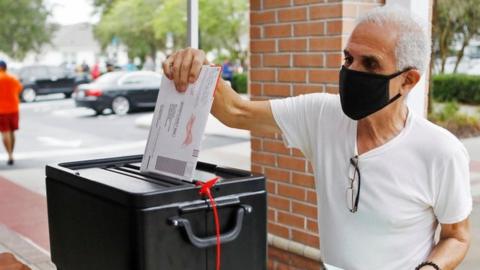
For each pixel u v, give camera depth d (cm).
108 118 1580
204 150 1005
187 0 341
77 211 131
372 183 152
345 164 158
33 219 575
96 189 122
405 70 142
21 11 2997
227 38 2419
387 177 151
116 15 2758
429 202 150
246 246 123
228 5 2295
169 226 112
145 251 110
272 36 331
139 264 110
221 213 119
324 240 165
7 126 882
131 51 2838
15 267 160
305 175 321
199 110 126
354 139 157
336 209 160
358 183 154
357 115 149
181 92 133
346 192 157
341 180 159
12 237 510
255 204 123
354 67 146
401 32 140
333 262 162
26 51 3080
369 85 144
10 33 2998
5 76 867
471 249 378
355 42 145
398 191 150
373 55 141
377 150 152
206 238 115
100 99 1617
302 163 322
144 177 130
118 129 1364
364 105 146
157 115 139
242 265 123
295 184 328
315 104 170
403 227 152
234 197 120
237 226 119
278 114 174
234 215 120
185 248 114
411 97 304
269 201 345
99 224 121
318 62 306
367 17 146
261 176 125
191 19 341
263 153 345
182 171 125
